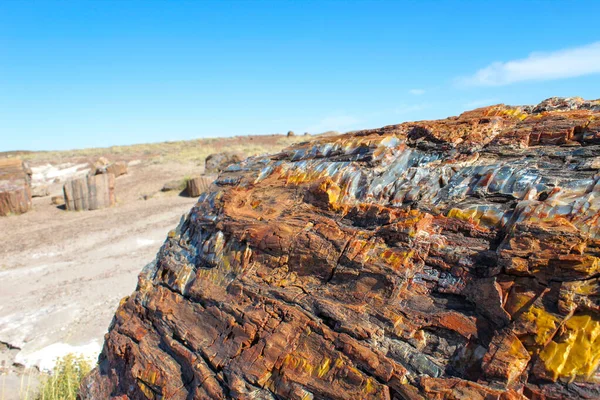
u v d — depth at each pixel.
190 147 47.56
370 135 5.82
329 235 4.43
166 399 4.43
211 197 6.64
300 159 6.32
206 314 4.86
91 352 8.86
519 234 3.24
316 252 4.38
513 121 4.86
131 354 5.32
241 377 3.93
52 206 23.86
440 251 3.62
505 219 3.55
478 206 3.79
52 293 12.27
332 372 3.44
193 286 5.35
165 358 4.83
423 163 4.79
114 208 22.06
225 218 5.78
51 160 41.28
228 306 4.64
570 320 2.78
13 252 16.52
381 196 4.70
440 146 4.86
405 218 4.04
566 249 2.96
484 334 3.06
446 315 3.26
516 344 2.84
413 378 3.08
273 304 4.26
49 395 7.18
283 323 4.02
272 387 3.74
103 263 14.45
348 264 4.06
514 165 4.04
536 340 2.80
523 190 3.72
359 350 3.39
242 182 6.61
